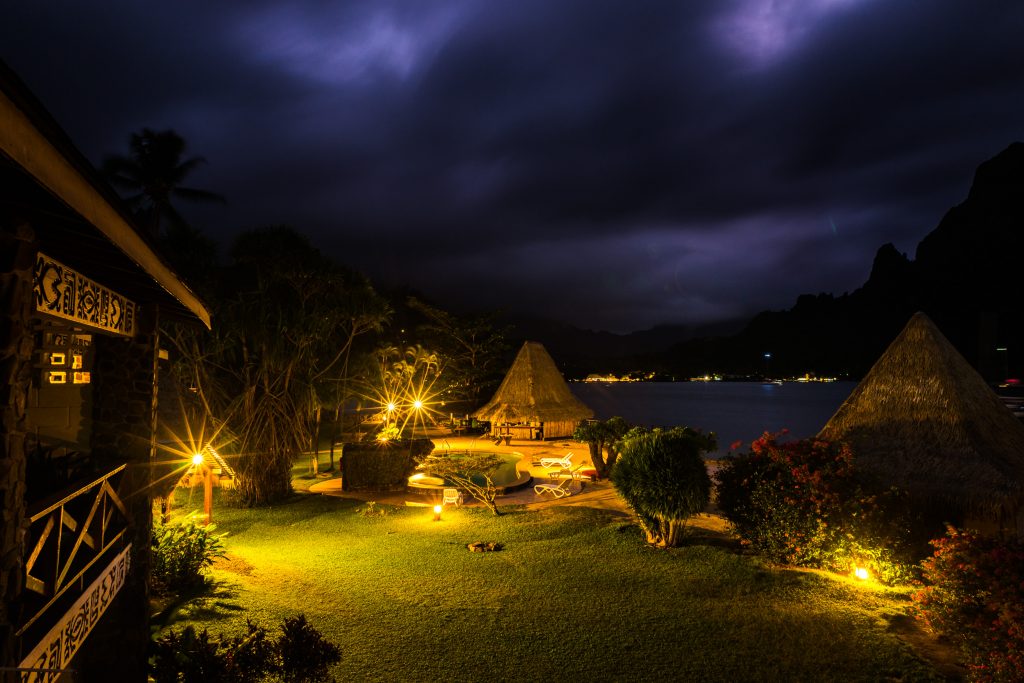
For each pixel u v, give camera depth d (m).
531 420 28.83
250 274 17.52
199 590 8.12
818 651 6.50
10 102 1.90
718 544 10.85
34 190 2.63
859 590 8.33
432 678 6.02
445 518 13.85
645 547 10.73
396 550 11.12
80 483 4.29
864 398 11.14
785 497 9.52
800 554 9.30
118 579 5.33
